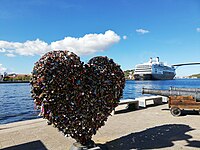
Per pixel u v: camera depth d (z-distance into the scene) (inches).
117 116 408.2
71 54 198.7
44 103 187.0
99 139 259.1
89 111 201.0
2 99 1232.2
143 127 319.0
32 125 333.7
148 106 542.3
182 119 378.6
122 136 271.9
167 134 279.3
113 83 214.1
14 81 3924.7
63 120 195.2
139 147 229.6
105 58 216.4
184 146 230.4
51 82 185.9
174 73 5231.3
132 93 1726.1
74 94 194.1
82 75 196.5
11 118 627.8
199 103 403.2
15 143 247.8
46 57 190.1
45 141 253.8
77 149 205.2
